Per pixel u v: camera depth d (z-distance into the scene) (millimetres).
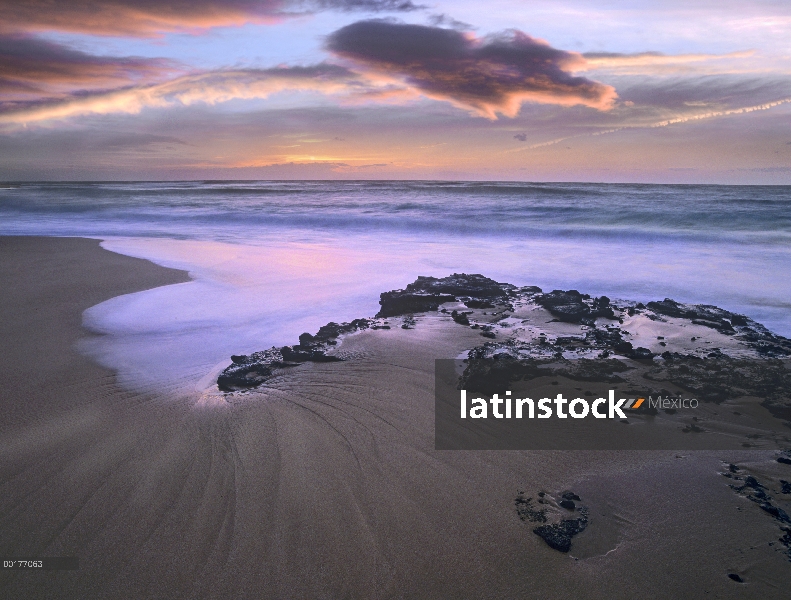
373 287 10992
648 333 7352
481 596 3176
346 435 4957
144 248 16391
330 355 6816
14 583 3354
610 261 13539
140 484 4305
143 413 5535
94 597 3246
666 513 3854
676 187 52875
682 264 13008
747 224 18500
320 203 29594
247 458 4629
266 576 3354
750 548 3490
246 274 12414
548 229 18609
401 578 3312
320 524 3791
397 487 4191
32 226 22828
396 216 22469
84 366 6938
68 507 4055
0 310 9664
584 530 3701
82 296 10625
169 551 3586
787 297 9914
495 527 3734
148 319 9039
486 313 8422
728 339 6969
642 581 3256
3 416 5539
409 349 6957
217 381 6270
